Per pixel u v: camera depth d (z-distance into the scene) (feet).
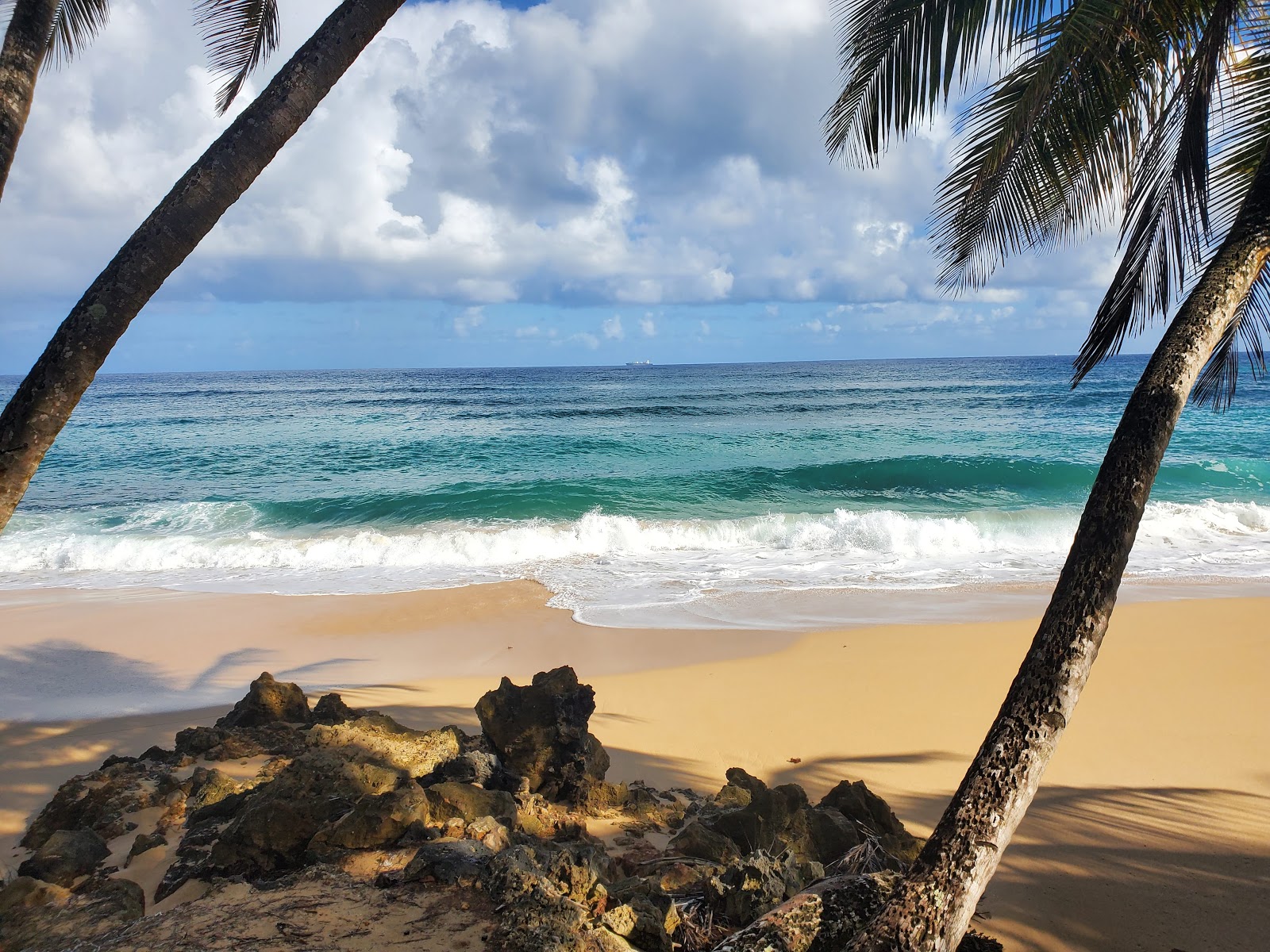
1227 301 9.87
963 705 23.88
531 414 153.79
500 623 34.32
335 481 79.46
